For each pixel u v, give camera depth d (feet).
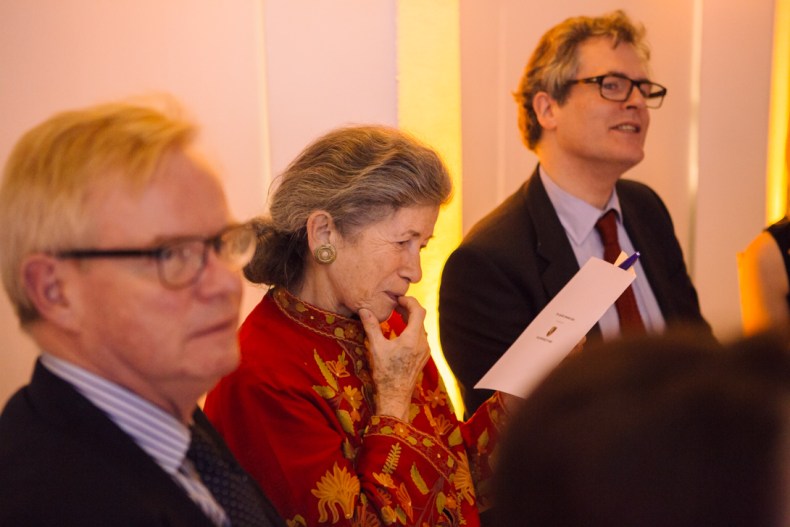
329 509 5.46
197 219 3.78
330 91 10.04
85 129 3.71
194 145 3.94
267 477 5.61
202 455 4.09
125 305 3.66
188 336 3.78
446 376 10.68
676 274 9.52
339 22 9.95
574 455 1.84
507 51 11.03
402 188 5.87
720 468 1.72
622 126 8.66
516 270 8.29
